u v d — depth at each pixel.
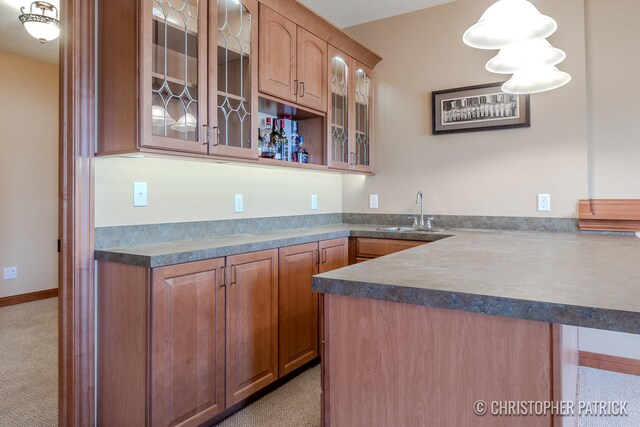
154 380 1.64
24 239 4.25
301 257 2.43
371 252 2.87
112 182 1.93
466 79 3.13
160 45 1.80
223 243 2.06
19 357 2.76
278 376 2.27
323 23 2.77
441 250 1.77
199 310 1.81
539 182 2.87
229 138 2.13
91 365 1.83
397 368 1.07
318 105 2.80
